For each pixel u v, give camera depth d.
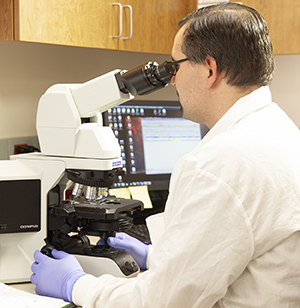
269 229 0.75
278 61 2.21
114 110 1.79
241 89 0.90
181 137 1.96
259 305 0.76
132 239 1.29
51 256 1.17
